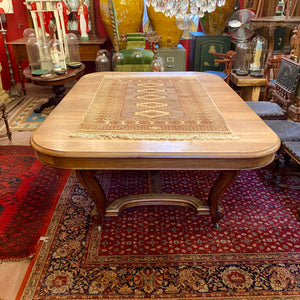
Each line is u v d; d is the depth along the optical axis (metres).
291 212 2.12
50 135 1.47
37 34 3.60
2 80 4.63
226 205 2.19
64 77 3.28
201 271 1.65
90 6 4.45
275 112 2.66
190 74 2.67
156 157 1.31
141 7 4.42
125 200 2.01
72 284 1.57
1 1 3.87
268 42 4.09
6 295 1.53
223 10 4.32
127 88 2.25
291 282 1.58
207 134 1.48
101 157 1.32
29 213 2.09
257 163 1.37
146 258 1.74
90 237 1.89
